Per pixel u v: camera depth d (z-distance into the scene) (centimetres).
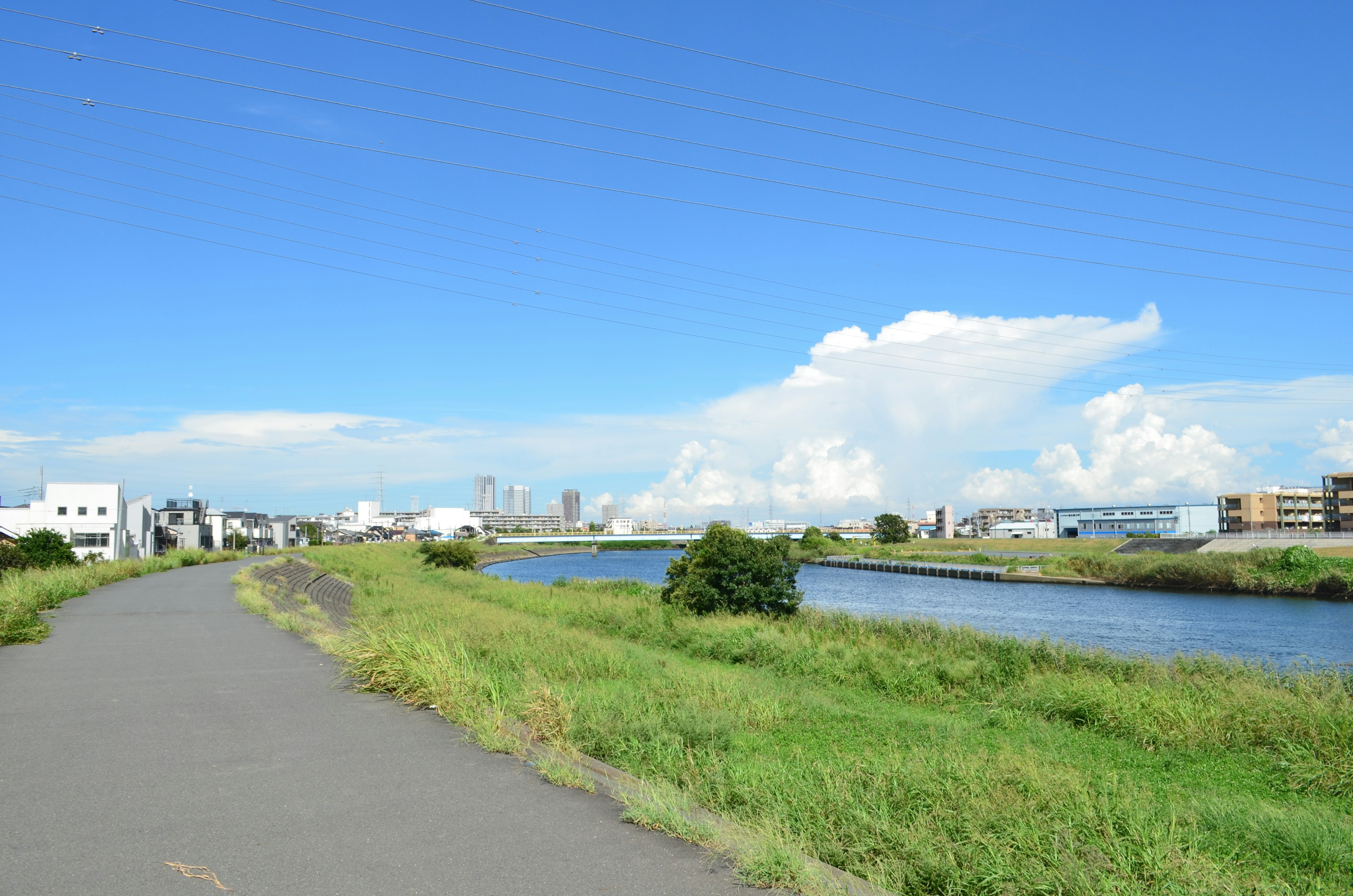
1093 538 13538
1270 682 1783
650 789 746
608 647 2138
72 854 573
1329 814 950
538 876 552
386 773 789
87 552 7988
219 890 516
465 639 1909
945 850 648
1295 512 11800
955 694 1808
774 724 1327
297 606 2955
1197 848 712
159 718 1013
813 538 14212
